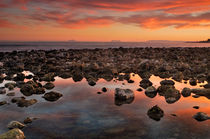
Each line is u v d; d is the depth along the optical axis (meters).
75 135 5.31
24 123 6.14
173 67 19.02
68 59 27.39
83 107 7.76
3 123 6.18
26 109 7.52
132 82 12.89
